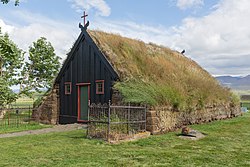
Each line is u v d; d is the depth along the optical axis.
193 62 27.36
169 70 17.67
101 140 10.65
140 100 12.93
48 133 13.11
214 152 8.90
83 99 17.86
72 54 18.83
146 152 8.68
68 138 11.23
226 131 13.98
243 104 41.47
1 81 23.16
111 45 17.22
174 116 14.50
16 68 27.78
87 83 17.45
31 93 28.27
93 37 17.41
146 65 16.70
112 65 15.70
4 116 23.41
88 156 8.03
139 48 19.25
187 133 12.12
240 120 20.00
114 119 11.32
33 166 6.93
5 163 7.20
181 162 7.50
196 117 16.92
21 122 19.47
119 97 14.55
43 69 29.12
